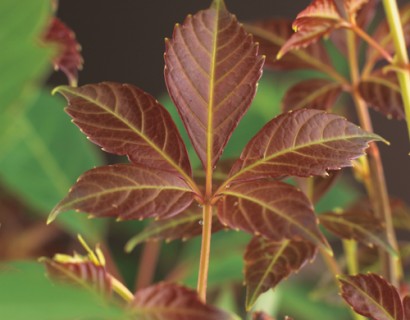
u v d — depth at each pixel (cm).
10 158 77
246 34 47
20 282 36
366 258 65
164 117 47
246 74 47
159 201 47
